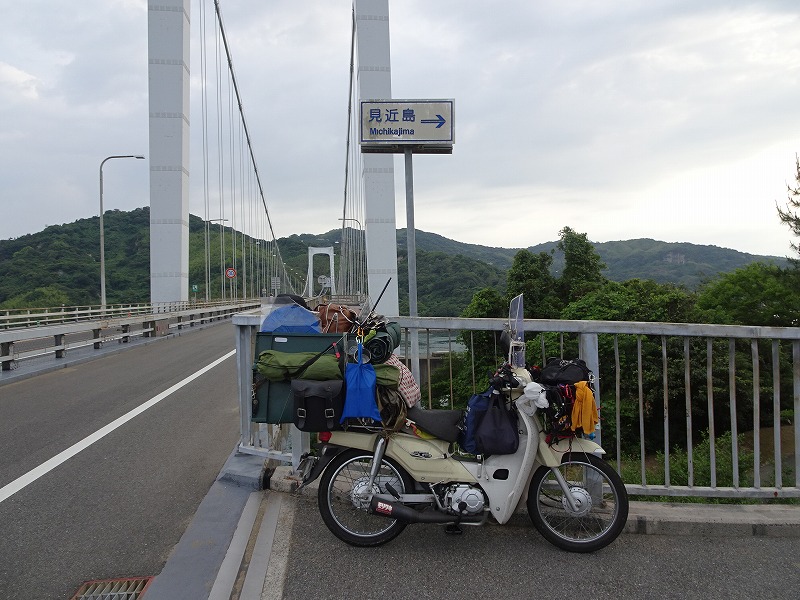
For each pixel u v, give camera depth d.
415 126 5.06
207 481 4.18
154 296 30.41
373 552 2.97
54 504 3.75
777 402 3.51
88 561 2.98
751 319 20.25
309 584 2.66
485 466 2.97
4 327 17.25
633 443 11.73
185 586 2.61
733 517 3.27
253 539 3.10
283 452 4.09
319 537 3.12
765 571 2.80
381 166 27.59
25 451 5.00
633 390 11.41
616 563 2.87
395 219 27.58
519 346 3.14
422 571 2.78
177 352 13.34
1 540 3.22
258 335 3.35
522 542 3.10
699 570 2.80
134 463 4.61
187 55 32.44
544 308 21.00
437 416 3.07
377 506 2.92
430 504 3.03
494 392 2.95
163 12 31.19
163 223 30.70
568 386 2.92
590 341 3.44
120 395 7.68
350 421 3.06
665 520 3.21
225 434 5.52
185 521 3.47
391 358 3.17
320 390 2.93
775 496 3.44
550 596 2.57
